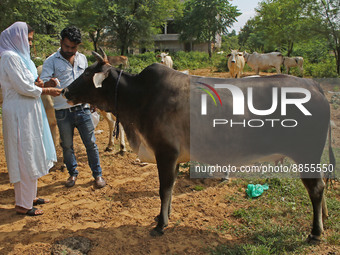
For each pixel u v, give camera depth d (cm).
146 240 327
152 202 412
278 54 1733
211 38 3794
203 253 303
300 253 295
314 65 2008
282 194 413
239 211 370
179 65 2716
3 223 365
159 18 3212
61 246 312
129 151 616
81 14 3045
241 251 297
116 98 340
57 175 509
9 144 350
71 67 435
